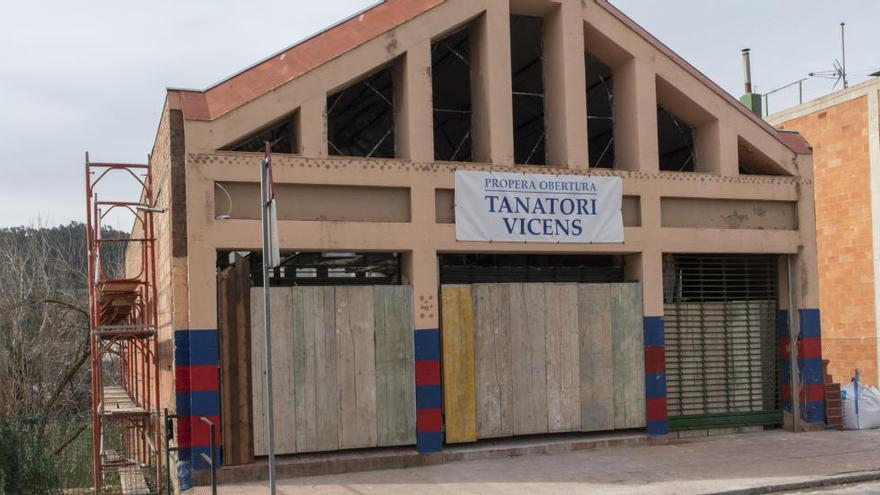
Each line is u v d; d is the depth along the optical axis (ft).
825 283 71.67
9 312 82.28
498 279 44.29
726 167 48.26
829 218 71.15
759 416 49.29
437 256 42.34
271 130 43.14
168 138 38.58
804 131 74.18
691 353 48.03
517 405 43.14
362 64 40.68
